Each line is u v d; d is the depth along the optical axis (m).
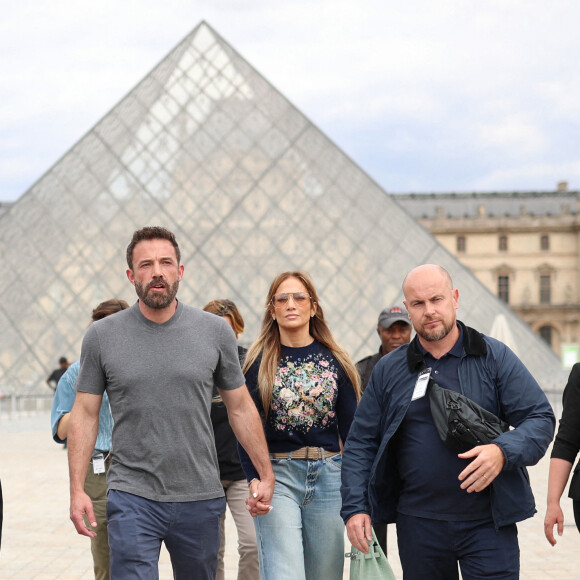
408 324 7.93
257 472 5.89
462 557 5.07
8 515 12.53
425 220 124.75
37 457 20.19
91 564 9.43
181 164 43.50
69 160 43.75
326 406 5.98
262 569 5.73
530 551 9.89
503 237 123.75
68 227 41.81
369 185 43.88
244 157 43.75
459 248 124.38
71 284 40.50
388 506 5.32
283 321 6.05
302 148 44.19
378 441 5.42
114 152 43.78
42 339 39.22
